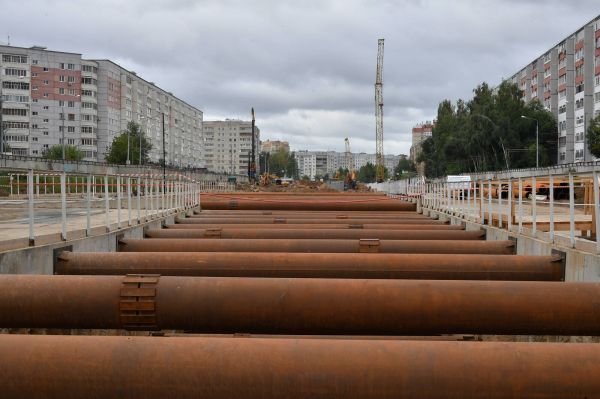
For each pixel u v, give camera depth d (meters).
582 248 9.68
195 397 4.62
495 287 6.96
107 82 104.56
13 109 96.25
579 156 79.06
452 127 94.44
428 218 21.70
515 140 75.50
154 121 122.25
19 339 4.84
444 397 4.57
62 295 6.96
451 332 6.93
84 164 62.28
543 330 6.86
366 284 7.03
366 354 4.70
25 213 24.38
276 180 82.25
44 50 98.94
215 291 6.95
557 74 87.94
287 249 11.73
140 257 9.83
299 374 4.62
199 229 14.73
